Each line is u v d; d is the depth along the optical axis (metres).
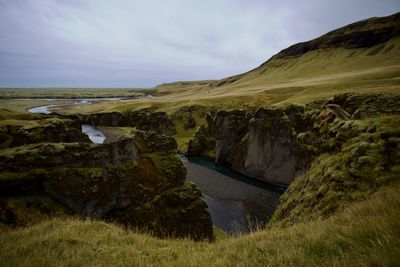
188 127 107.12
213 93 190.25
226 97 125.44
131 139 27.28
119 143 26.30
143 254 10.16
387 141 14.69
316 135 25.22
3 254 9.55
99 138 100.12
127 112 141.38
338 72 175.62
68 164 23.00
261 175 62.22
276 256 7.59
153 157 28.70
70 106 194.50
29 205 19.80
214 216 42.25
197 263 8.52
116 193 24.41
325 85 103.69
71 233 11.90
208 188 56.31
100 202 23.25
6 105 190.38
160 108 133.75
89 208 22.58
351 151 15.56
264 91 124.75
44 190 21.19
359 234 7.21
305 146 26.27
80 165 23.64
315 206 15.00
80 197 22.31
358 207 9.98
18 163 20.73
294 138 55.88
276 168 59.59
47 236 11.33
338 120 21.34
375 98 26.22
